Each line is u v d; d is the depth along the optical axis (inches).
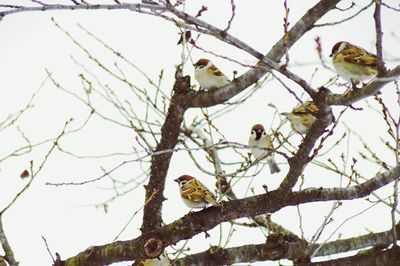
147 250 410.0
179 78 424.8
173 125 427.5
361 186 378.9
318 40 274.4
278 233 442.9
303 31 359.6
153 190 442.3
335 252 443.5
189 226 408.8
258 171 414.9
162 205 451.5
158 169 437.4
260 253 431.5
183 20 288.2
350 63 474.0
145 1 283.7
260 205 399.5
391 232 429.4
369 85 309.7
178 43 443.8
